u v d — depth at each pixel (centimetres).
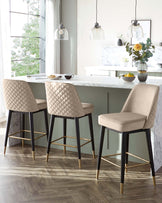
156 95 336
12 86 412
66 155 438
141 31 456
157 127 380
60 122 458
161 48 725
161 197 315
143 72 401
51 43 775
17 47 704
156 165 386
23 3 709
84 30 797
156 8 721
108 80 433
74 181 352
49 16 764
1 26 631
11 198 312
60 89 374
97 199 311
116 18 761
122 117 336
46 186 339
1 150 458
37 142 486
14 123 485
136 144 406
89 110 402
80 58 812
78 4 795
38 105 430
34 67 755
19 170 383
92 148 423
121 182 322
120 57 767
